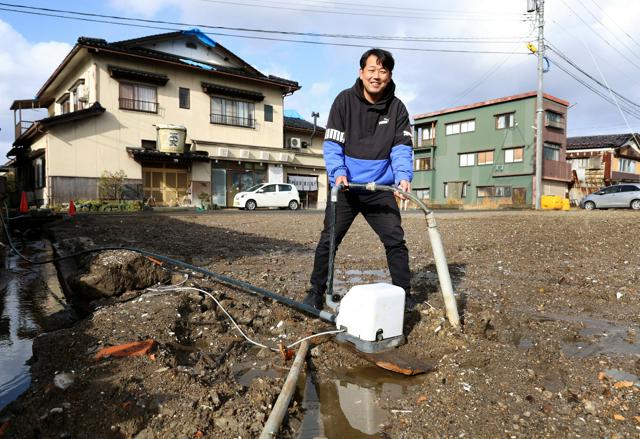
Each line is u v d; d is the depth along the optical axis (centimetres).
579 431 156
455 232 797
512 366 211
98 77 1847
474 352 223
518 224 920
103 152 1864
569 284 393
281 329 269
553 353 231
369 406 180
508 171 2916
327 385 200
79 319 297
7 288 388
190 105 2127
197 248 585
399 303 233
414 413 172
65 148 1772
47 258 541
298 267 474
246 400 175
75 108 2095
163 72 2033
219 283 370
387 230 286
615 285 381
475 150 3077
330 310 306
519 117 2856
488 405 175
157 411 163
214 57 2264
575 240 657
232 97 2270
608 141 3609
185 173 2106
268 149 2308
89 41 1772
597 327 278
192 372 200
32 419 157
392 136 281
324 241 293
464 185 3141
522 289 374
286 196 2066
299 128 2633
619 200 2045
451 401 179
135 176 1947
